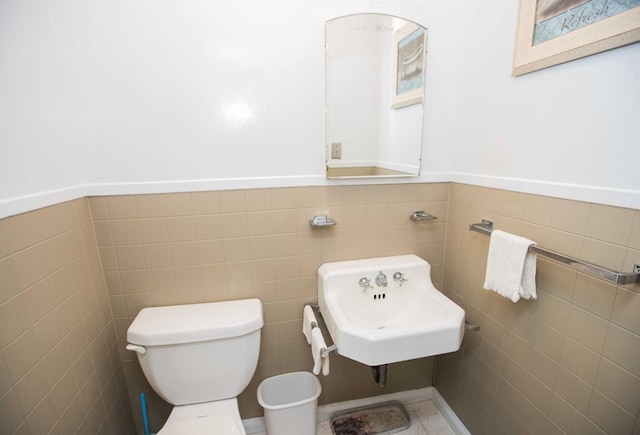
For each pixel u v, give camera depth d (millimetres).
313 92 1218
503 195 1124
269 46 1146
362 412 1598
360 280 1303
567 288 911
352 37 1211
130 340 1093
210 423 1065
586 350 867
